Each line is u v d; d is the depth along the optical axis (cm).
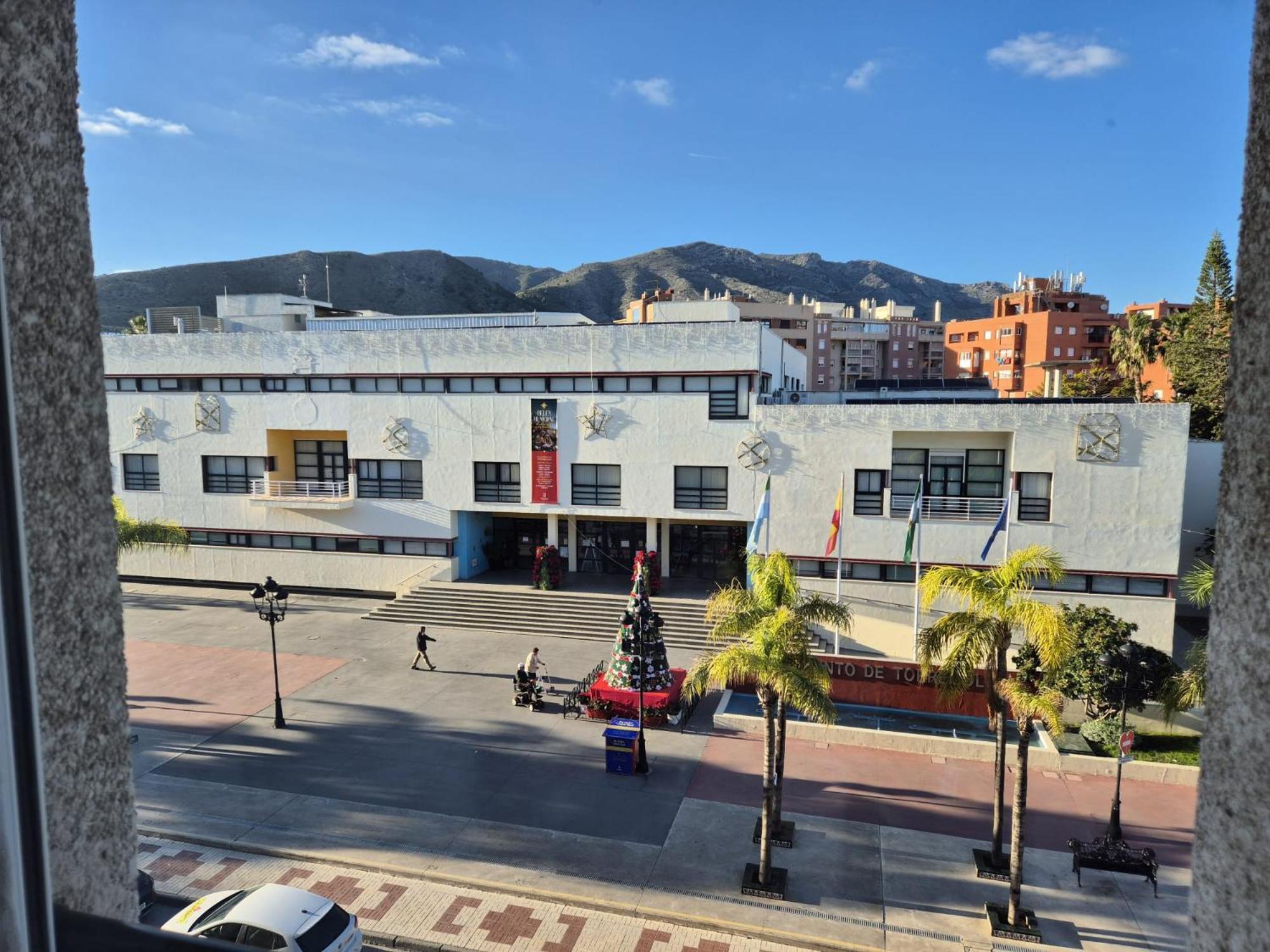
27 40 174
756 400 3056
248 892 1269
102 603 193
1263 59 155
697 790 1811
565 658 2755
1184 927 1339
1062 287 8662
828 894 1421
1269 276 150
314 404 3509
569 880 1459
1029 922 1326
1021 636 2312
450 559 3428
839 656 2333
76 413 185
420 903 1395
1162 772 1859
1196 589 1806
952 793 1806
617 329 3166
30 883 149
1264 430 149
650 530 3312
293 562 3616
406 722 2189
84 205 192
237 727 2150
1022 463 2622
